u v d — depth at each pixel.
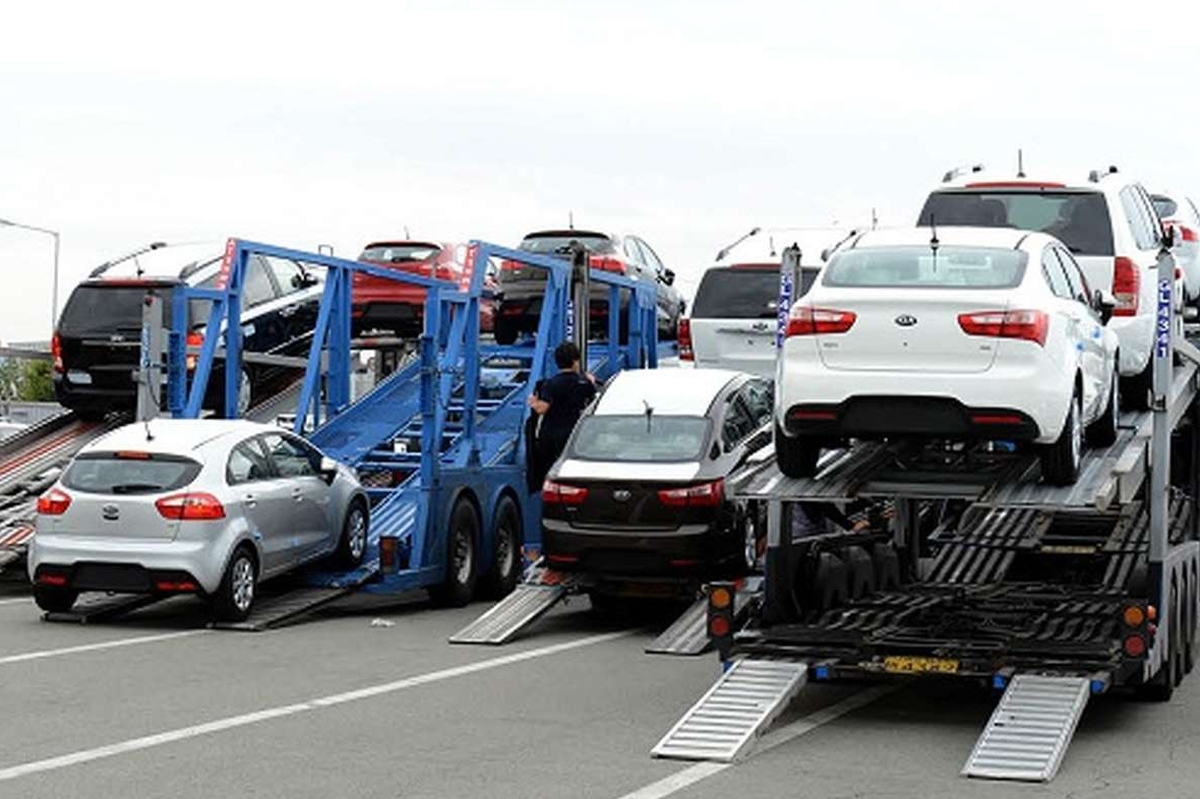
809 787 13.79
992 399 16.06
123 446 23.84
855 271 17.17
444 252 37.69
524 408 31.81
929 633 17.56
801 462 17.58
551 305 31.78
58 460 31.45
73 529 23.56
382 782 13.74
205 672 19.78
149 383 27.59
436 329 27.11
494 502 28.52
